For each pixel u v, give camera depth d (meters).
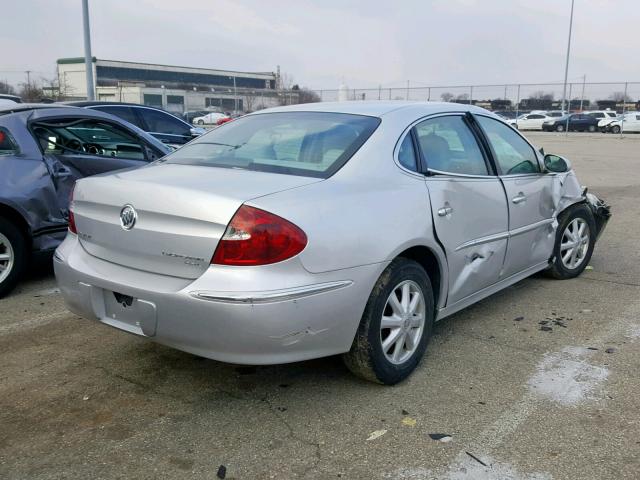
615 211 9.51
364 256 3.14
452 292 3.92
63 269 3.45
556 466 2.76
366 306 3.25
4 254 5.03
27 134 5.28
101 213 3.31
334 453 2.88
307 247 2.90
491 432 3.04
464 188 3.91
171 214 2.95
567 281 5.63
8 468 2.75
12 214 5.08
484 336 4.30
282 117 4.11
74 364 3.83
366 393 3.45
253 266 2.81
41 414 3.22
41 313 4.75
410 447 2.92
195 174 3.34
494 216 4.22
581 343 4.17
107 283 3.16
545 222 5.01
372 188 3.35
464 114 4.36
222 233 2.82
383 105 4.04
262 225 2.82
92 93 17.94
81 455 2.86
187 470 2.75
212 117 36.62
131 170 3.62
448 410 3.26
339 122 3.80
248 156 3.65
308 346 3.01
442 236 3.68
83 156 5.68
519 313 4.77
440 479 2.68
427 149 3.84
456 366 3.80
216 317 2.81
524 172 4.77
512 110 44.38
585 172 15.59
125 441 2.97
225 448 2.92
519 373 3.70
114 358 3.92
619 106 47.28
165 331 2.97
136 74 76.00
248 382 3.59
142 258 3.10
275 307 2.81
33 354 3.98
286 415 3.22
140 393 3.46
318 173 3.32
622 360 3.88
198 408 3.30
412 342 3.60
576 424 3.11
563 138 34.59
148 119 10.09
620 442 2.94
